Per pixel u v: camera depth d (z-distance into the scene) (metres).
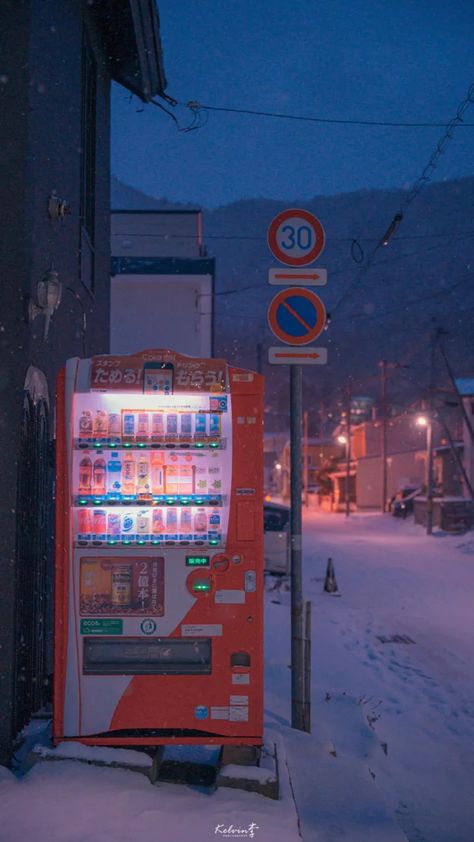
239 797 4.50
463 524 37.06
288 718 6.70
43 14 5.80
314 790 5.05
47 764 4.62
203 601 4.95
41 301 5.24
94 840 3.82
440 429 54.00
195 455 5.01
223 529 4.98
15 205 5.17
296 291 6.48
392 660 10.75
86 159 8.99
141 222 29.77
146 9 8.65
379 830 4.51
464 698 8.77
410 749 6.91
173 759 5.05
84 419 5.00
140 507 4.97
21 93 5.22
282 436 109.94
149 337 24.84
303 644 6.55
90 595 4.91
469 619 14.39
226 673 4.92
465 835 5.07
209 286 24.80
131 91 10.69
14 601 4.98
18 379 5.10
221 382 5.03
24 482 5.25
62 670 4.89
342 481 69.81
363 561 25.88
